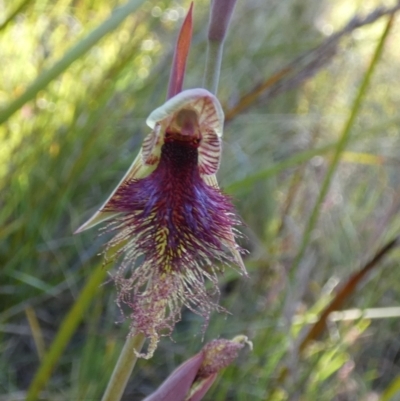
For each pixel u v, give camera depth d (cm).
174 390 13
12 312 22
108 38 26
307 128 31
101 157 26
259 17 32
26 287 22
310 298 25
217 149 12
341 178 30
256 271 25
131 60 25
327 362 21
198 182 12
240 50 31
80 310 15
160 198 12
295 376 19
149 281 12
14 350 22
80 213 24
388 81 35
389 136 32
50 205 22
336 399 22
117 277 12
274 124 31
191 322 24
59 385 21
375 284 24
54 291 22
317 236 24
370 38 33
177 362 22
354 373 23
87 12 27
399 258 24
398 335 26
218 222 12
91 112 23
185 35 12
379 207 28
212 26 12
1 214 22
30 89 13
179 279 12
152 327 12
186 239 12
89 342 20
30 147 23
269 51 31
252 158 29
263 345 21
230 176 28
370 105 33
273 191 28
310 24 34
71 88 25
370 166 30
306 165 23
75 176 22
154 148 12
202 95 12
